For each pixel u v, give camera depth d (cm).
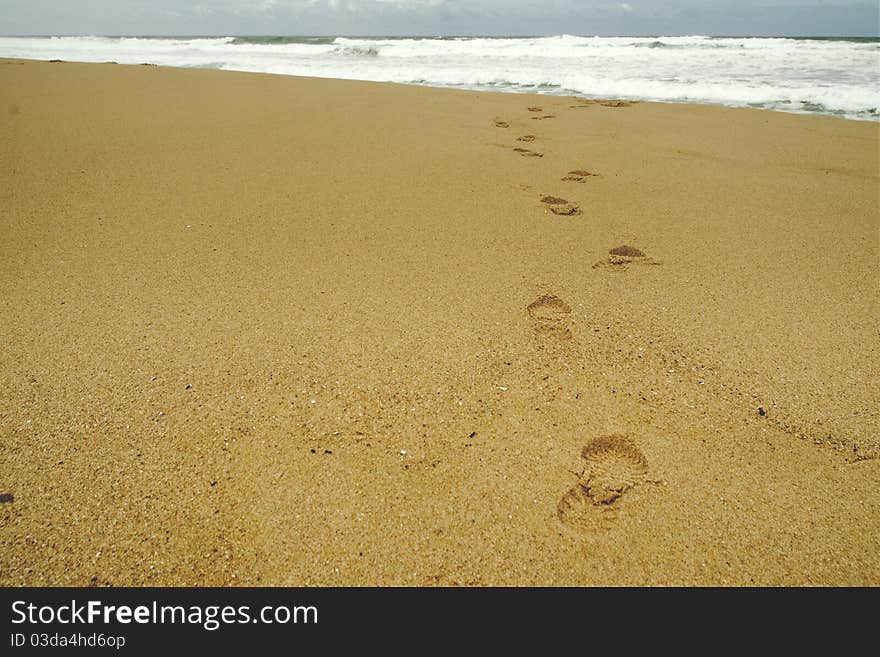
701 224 275
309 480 133
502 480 134
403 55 1315
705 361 172
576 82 767
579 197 313
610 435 146
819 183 333
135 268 224
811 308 199
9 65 847
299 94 629
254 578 113
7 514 123
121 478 132
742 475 134
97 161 353
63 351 172
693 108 570
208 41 2270
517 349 179
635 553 118
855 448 140
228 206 288
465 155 391
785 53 1009
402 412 153
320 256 238
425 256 240
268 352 175
